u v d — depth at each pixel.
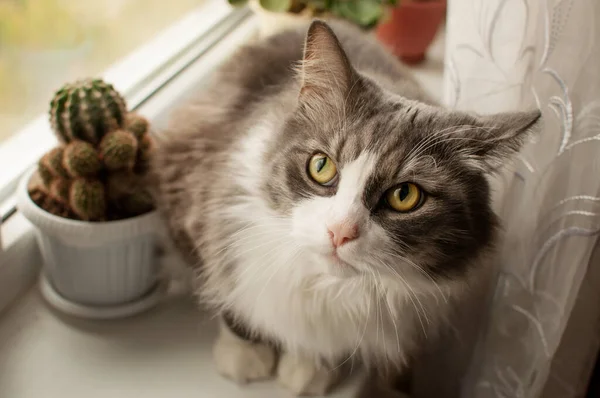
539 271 0.55
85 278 0.58
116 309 0.60
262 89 0.59
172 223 0.57
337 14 0.74
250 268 0.53
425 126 0.49
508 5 0.53
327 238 0.47
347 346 0.56
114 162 0.54
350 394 0.58
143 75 0.72
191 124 0.59
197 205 0.55
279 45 0.63
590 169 0.50
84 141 0.55
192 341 0.60
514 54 0.54
